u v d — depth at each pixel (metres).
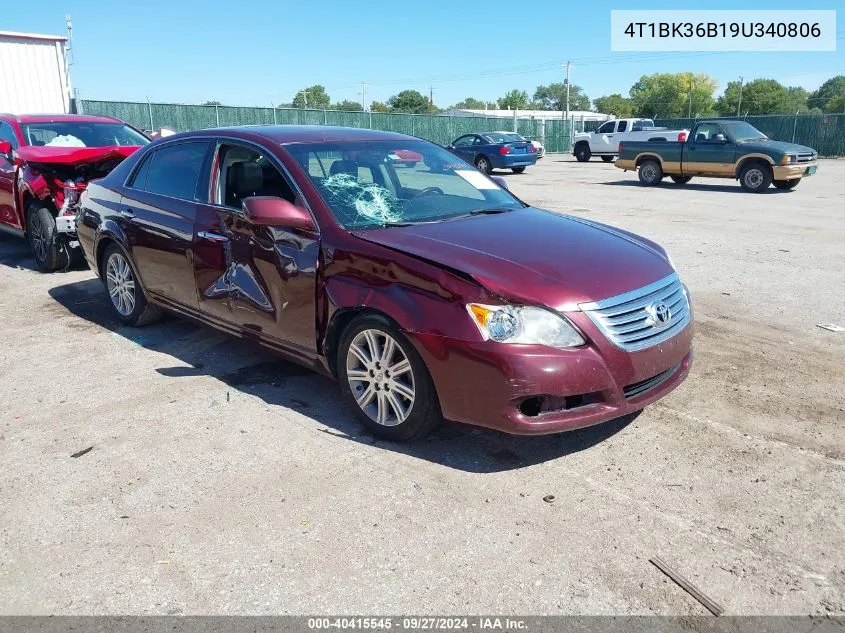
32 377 4.92
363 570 2.84
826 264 8.35
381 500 3.33
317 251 4.02
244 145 4.72
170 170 5.30
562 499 3.32
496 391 3.33
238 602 2.67
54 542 3.04
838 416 4.16
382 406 3.86
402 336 3.60
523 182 19.91
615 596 2.67
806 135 35.03
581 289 3.46
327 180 4.33
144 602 2.67
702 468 3.58
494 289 3.36
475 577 2.79
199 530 3.11
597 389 3.39
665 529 3.08
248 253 4.45
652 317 3.61
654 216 12.53
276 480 3.52
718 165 17.45
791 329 5.83
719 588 2.71
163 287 5.33
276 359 5.23
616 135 29.78
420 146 5.24
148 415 4.29
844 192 16.97
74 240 7.84
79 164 7.51
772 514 3.17
